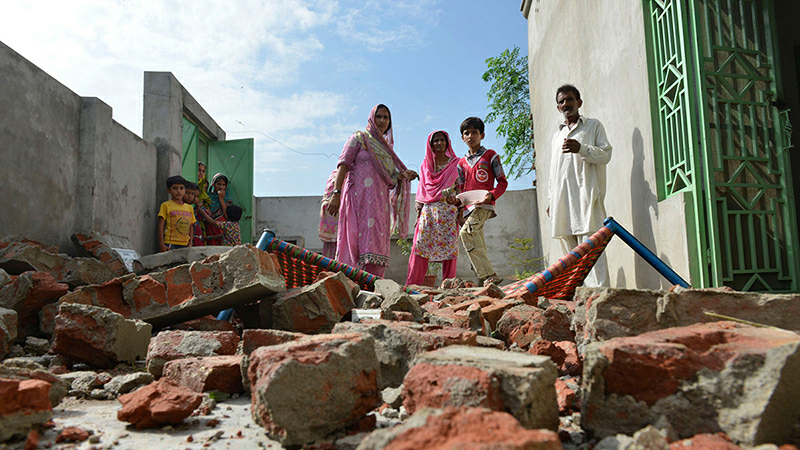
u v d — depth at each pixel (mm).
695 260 4203
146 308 3090
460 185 6117
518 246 12516
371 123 5258
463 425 1167
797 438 1370
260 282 2975
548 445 1094
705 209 4234
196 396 1792
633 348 1496
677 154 4574
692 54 4379
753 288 4320
